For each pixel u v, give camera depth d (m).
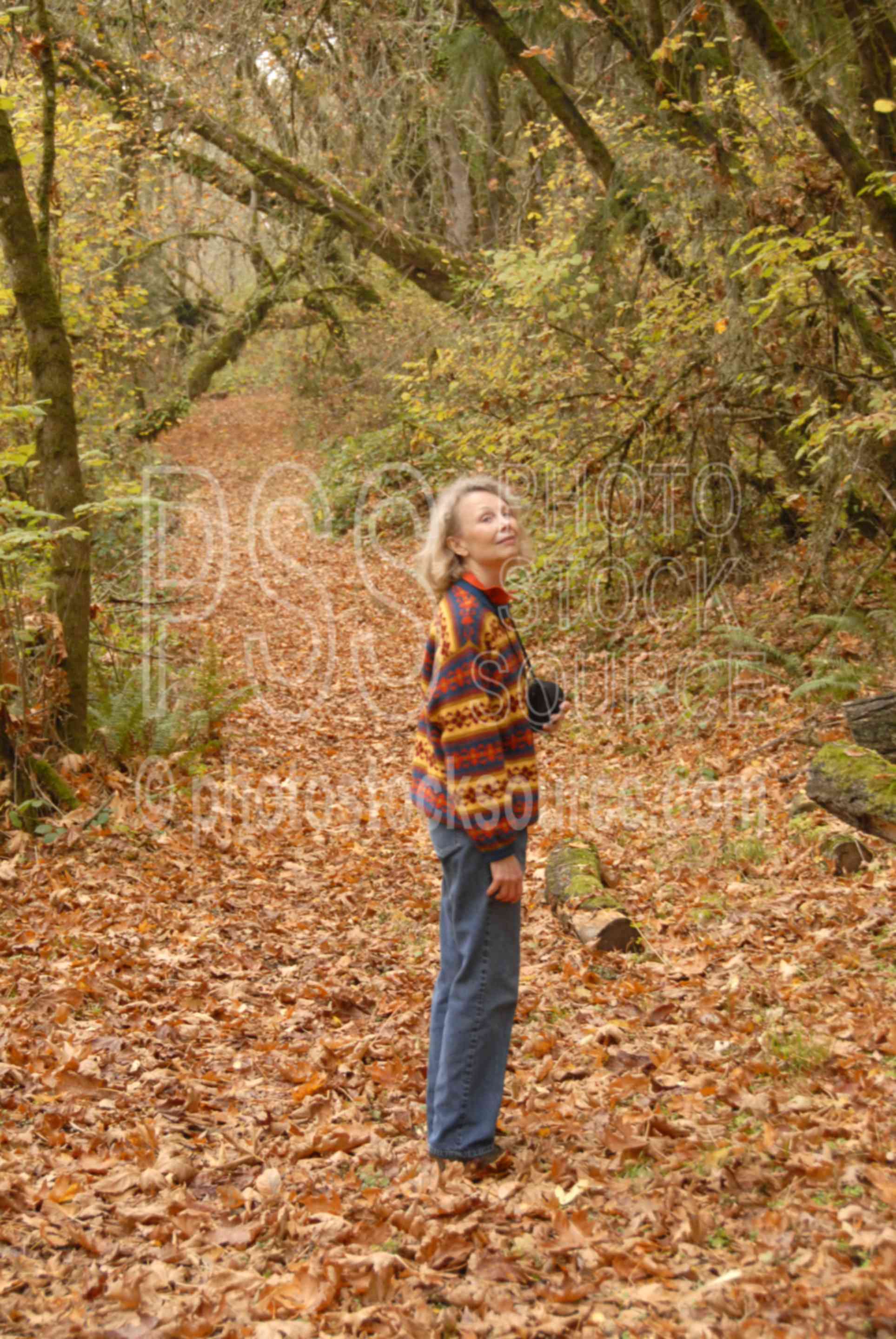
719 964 4.61
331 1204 2.91
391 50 15.02
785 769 7.27
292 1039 4.25
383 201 19.06
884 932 4.54
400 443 18.17
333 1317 2.41
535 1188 2.90
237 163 19.11
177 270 24.75
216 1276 2.60
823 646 8.84
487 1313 2.38
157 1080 3.77
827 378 9.10
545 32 12.41
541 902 5.76
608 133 11.93
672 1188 2.78
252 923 5.61
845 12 7.94
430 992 4.70
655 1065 3.65
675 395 10.63
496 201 17.70
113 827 6.75
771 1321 2.20
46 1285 2.56
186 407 21.38
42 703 7.05
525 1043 4.03
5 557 6.47
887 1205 2.54
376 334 20.14
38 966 4.85
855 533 9.77
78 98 14.21
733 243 8.95
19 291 7.35
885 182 7.92
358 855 6.88
